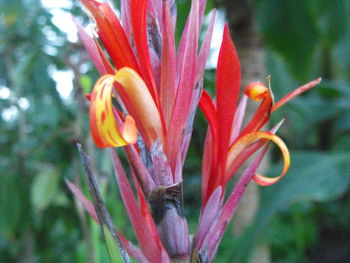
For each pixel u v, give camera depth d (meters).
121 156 0.41
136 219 0.14
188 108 0.14
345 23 0.46
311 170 0.46
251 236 0.41
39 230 0.59
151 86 0.14
